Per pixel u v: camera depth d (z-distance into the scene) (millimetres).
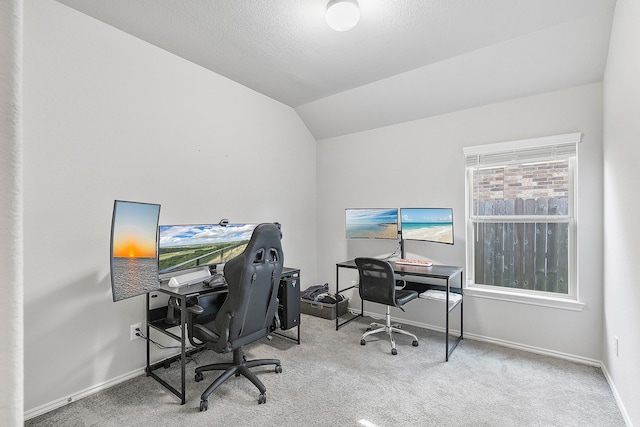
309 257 4453
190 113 3008
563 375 2553
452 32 2492
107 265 2424
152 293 2691
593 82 2707
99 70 2393
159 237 2514
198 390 2369
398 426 1982
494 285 3309
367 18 2314
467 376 2553
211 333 2215
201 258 2848
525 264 3137
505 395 2297
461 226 3418
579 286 2766
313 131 4453
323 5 2197
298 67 3094
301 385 2432
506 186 3232
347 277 4297
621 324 2105
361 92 3621
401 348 3072
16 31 281
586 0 2119
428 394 2314
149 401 2230
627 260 1956
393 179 3900
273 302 2451
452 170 3475
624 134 1989
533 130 2992
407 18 2312
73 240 2258
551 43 2539
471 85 3109
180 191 2930
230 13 2289
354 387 2404
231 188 3395
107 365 2414
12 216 276
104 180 2420
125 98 2543
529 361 2795
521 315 3043
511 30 2463
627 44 1902
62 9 2205
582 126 2754
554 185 2986
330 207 4461
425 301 3631
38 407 2086
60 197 2201
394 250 3906
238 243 3205
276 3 2180
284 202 4059
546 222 3023
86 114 2326
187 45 2723
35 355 2088
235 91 3434
